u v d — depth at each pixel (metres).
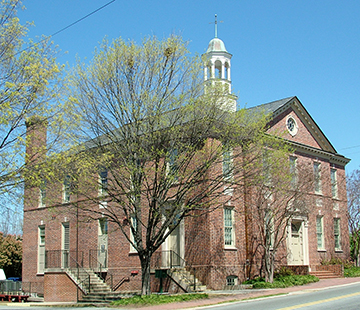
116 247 28.92
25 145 16.27
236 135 20.06
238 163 20.97
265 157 21.98
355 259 36.19
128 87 19.64
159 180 21.28
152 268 25.78
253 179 21.94
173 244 26.56
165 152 20.03
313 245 31.97
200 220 25.22
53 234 33.50
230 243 26.11
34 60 17.31
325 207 34.03
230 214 26.53
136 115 19.44
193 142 19.98
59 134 17.50
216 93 19.91
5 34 17.12
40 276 33.88
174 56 19.73
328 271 30.95
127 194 20.22
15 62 17.05
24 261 35.50
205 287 24.12
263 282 24.44
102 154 19.67
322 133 34.38
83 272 27.73
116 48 19.73
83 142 19.77
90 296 25.59
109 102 19.77
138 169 19.67
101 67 19.72
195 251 25.14
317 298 18.00
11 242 42.41
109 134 20.34
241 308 15.75
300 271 29.36
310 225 32.06
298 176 26.81
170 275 24.33
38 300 30.42
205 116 19.67
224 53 31.53
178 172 19.91
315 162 34.00
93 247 30.42
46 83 16.89
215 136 20.50
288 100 31.78
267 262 25.11
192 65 19.88
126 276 27.66
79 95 19.59
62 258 32.22
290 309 14.70
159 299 19.41
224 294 21.62
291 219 29.33
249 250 26.62
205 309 16.77
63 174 18.05
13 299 30.39
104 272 28.91
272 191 24.58
